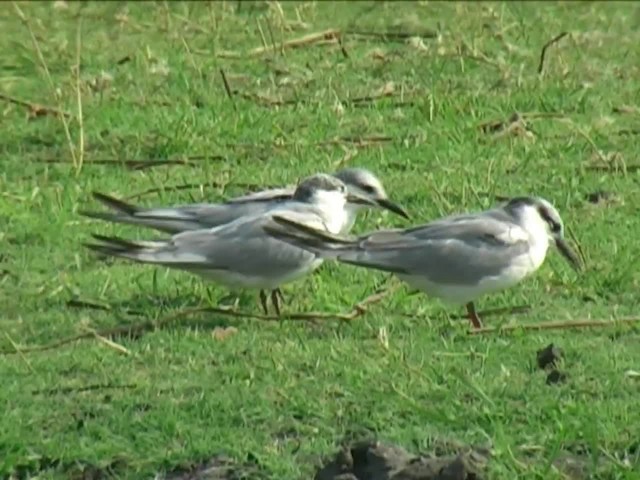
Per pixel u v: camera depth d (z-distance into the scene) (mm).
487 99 19531
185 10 23250
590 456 11789
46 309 14414
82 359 13305
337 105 19188
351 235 14758
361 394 12609
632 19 22797
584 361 13094
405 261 13844
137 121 18953
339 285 14750
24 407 12570
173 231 14883
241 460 11883
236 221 14250
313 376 12906
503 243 13945
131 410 12516
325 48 21594
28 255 15547
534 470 11547
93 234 14750
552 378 12812
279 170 17547
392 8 23328
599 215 16297
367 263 13836
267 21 22375
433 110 19016
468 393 12609
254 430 12219
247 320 14117
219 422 12312
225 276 14156
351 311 14266
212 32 22109
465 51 20906
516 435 12039
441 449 11914
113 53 21484
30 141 18531
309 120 18984
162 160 18000
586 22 22656
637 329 13766
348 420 12305
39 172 17750
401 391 12539
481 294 13961
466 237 13898
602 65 20766
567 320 13945
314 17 22891
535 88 19797
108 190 17125
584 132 18250
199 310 14141
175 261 14031
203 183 17219
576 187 16984
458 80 20250
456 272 13820
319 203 14734
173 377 12977
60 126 18734
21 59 20906
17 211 16344
